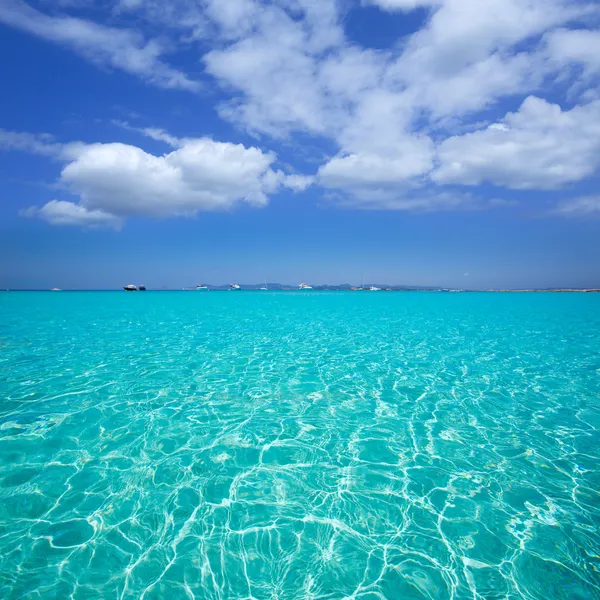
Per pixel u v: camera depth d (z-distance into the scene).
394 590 3.16
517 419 6.83
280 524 3.98
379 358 11.66
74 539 3.71
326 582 3.24
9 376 9.34
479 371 10.12
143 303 41.88
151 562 3.44
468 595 3.11
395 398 7.93
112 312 28.84
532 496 4.46
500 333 17.25
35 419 6.66
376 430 6.35
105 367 10.30
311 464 5.22
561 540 3.73
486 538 3.76
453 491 4.57
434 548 3.63
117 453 5.48
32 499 4.35
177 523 3.98
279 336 16.17
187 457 5.39
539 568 3.39
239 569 3.37
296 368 10.34
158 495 4.47
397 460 5.34
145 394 8.05
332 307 36.06
